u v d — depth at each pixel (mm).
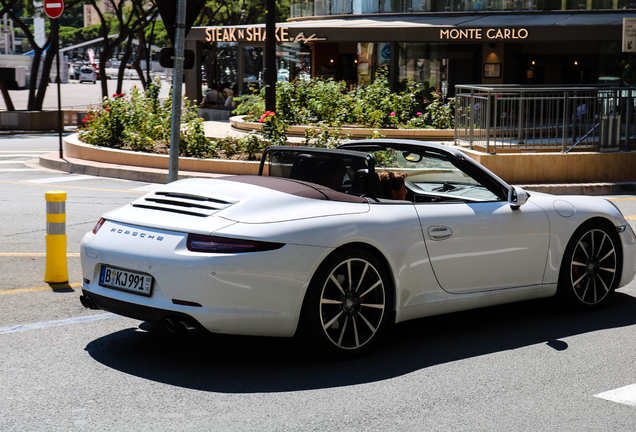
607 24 22922
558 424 3711
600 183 13844
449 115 19547
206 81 30922
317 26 26312
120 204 11445
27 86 77812
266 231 4305
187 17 7254
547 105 14289
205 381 4270
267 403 3941
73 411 3809
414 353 4836
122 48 126250
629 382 4324
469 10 26844
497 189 5461
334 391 4133
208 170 14727
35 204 11281
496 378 4375
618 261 6039
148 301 4332
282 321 4340
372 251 4738
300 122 19562
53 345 4902
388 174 5363
